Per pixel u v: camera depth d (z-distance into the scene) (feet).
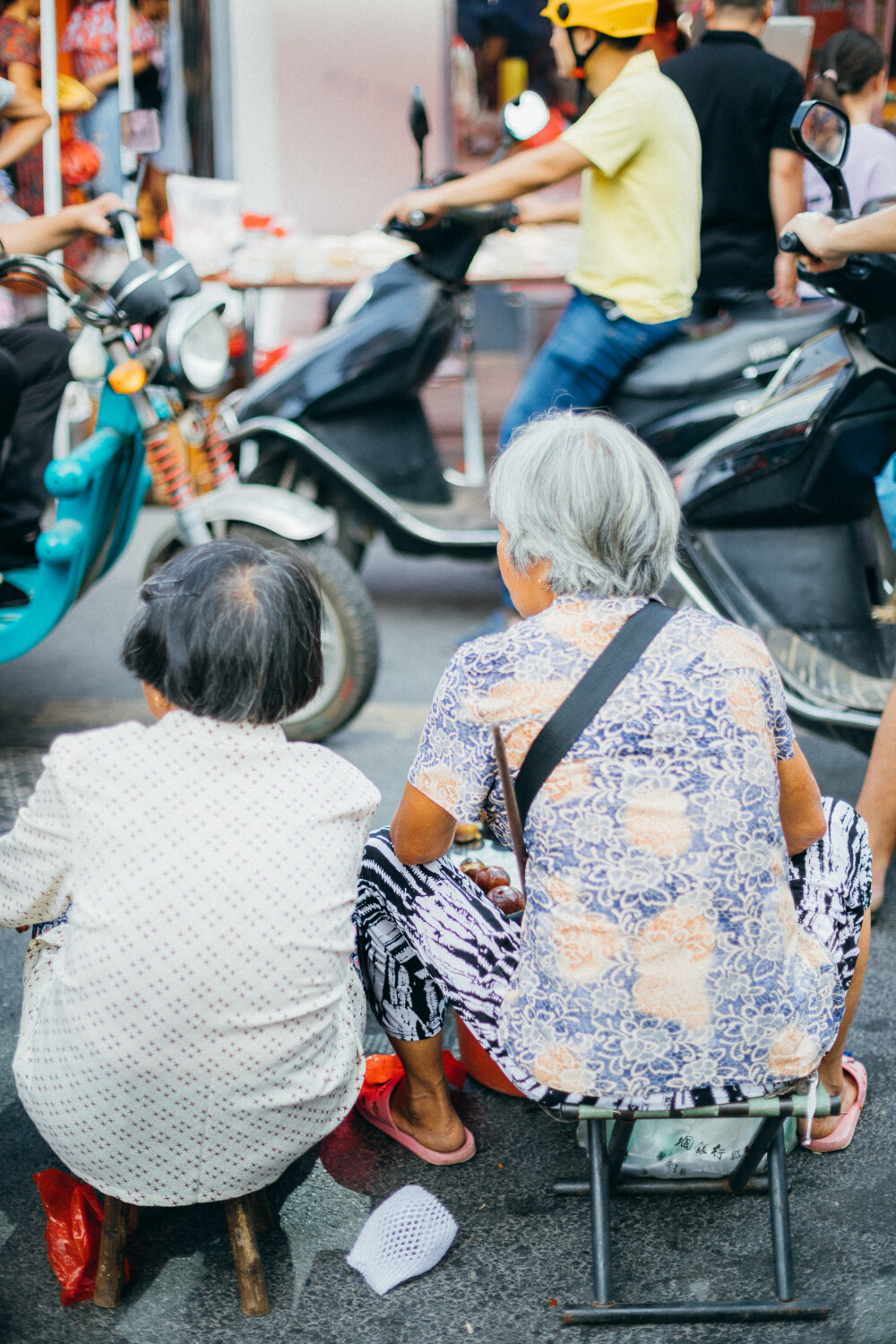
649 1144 6.35
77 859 5.08
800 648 10.12
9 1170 6.66
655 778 4.89
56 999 5.28
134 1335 5.65
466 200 10.38
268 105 22.22
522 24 23.62
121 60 15.14
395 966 6.29
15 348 11.07
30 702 12.50
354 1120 7.14
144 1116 5.21
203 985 4.96
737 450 10.05
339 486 12.81
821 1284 5.90
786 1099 5.27
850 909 6.03
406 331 12.14
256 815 5.09
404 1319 5.75
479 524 12.89
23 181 14.80
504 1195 6.54
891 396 9.48
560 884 5.02
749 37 11.76
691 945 4.95
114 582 16.28
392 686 13.05
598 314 11.09
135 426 10.06
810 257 8.71
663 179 10.48
